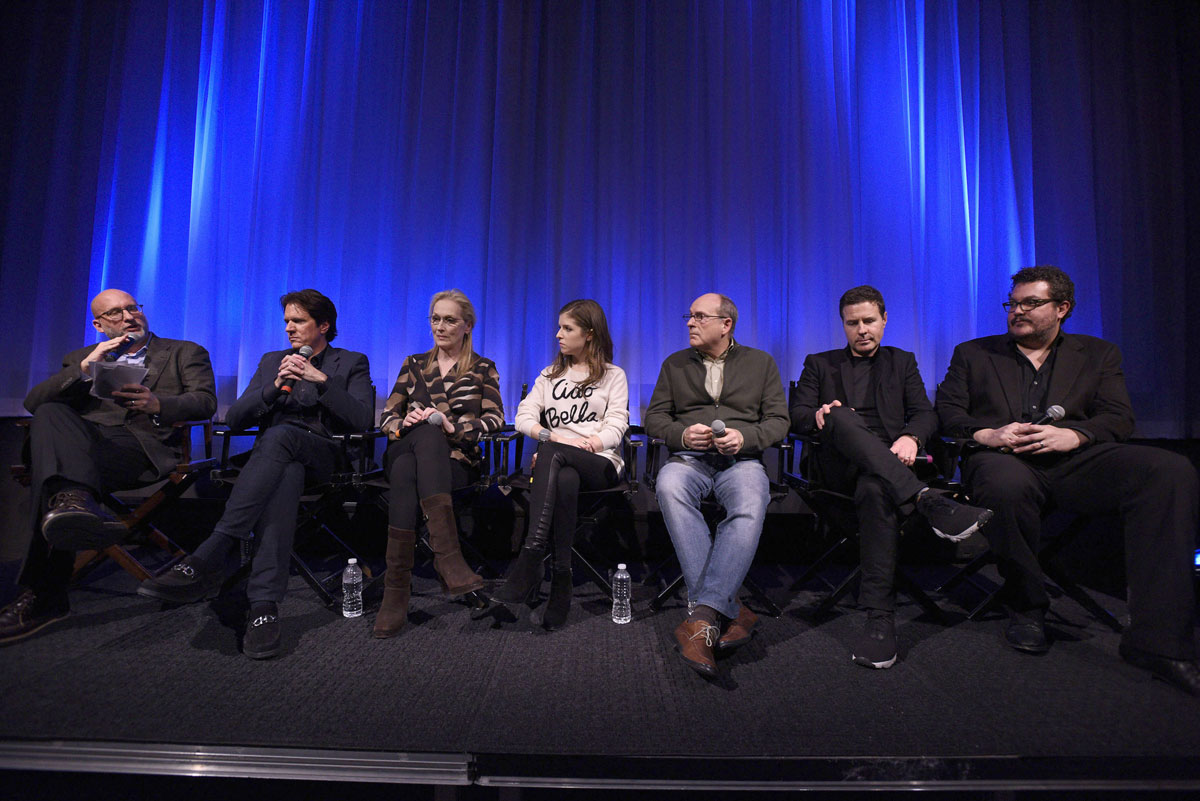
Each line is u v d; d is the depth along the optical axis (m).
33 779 1.36
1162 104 2.90
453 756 1.25
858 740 1.31
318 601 2.14
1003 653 1.77
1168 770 1.24
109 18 2.94
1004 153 2.91
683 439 1.97
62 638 1.77
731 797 1.31
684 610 2.11
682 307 2.91
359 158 2.97
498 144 2.93
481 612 2.01
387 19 3.03
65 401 2.07
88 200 2.87
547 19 3.00
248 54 2.98
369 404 2.32
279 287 2.93
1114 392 2.01
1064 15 2.90
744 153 2.91
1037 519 1.79
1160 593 1.59
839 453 1.99
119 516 2.10
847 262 2.86
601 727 1.36
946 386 2.29
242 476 1.80
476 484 2.17
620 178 2.95
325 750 1.25
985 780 1.23
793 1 2.96
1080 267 2.81
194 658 1.66
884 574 1.76
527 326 2.96
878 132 2.89
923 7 2.95
